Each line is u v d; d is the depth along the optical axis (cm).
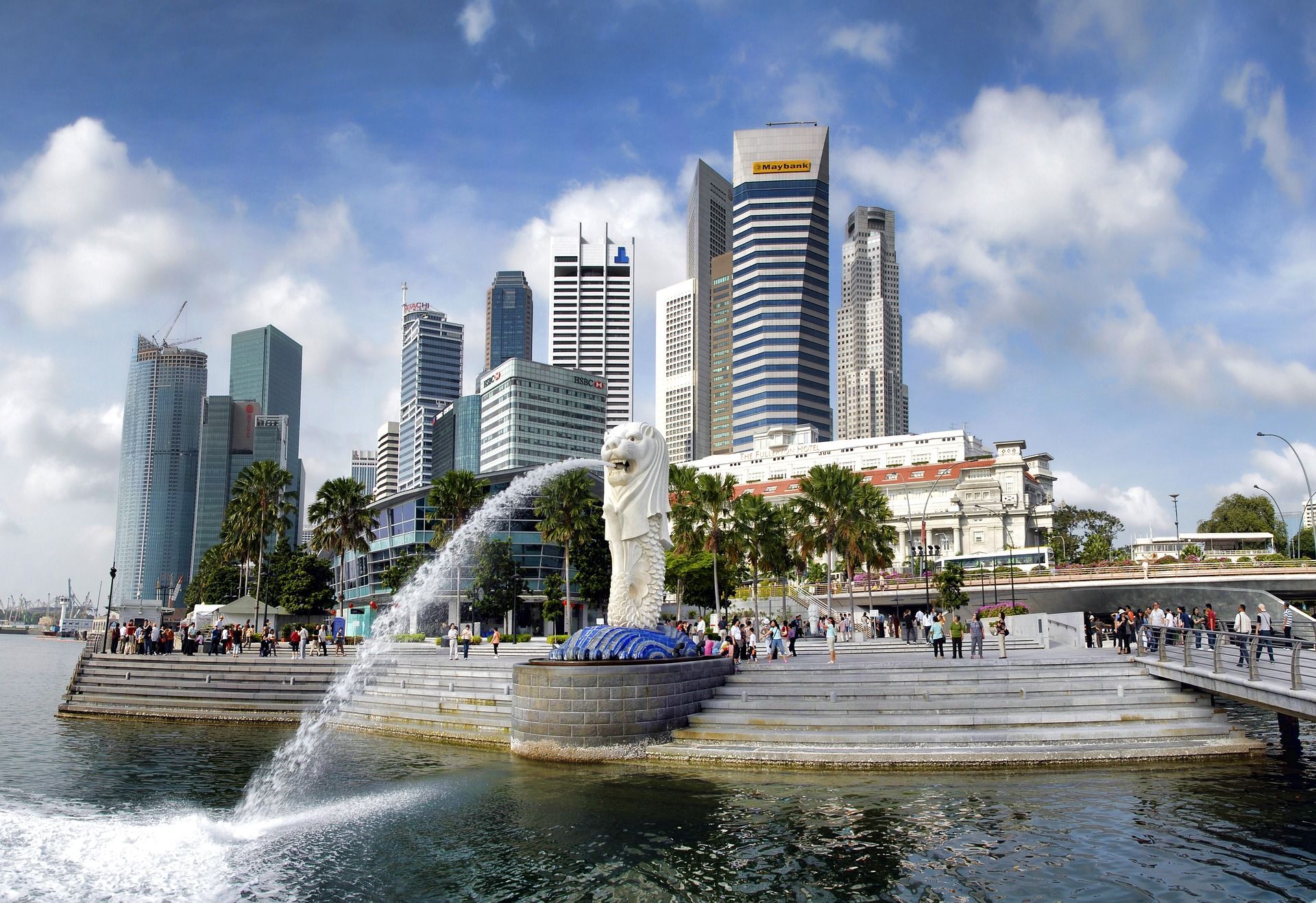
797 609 7425
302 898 1399
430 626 6669
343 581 8225
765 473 18288
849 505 6544
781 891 1416
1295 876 1449
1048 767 2238
